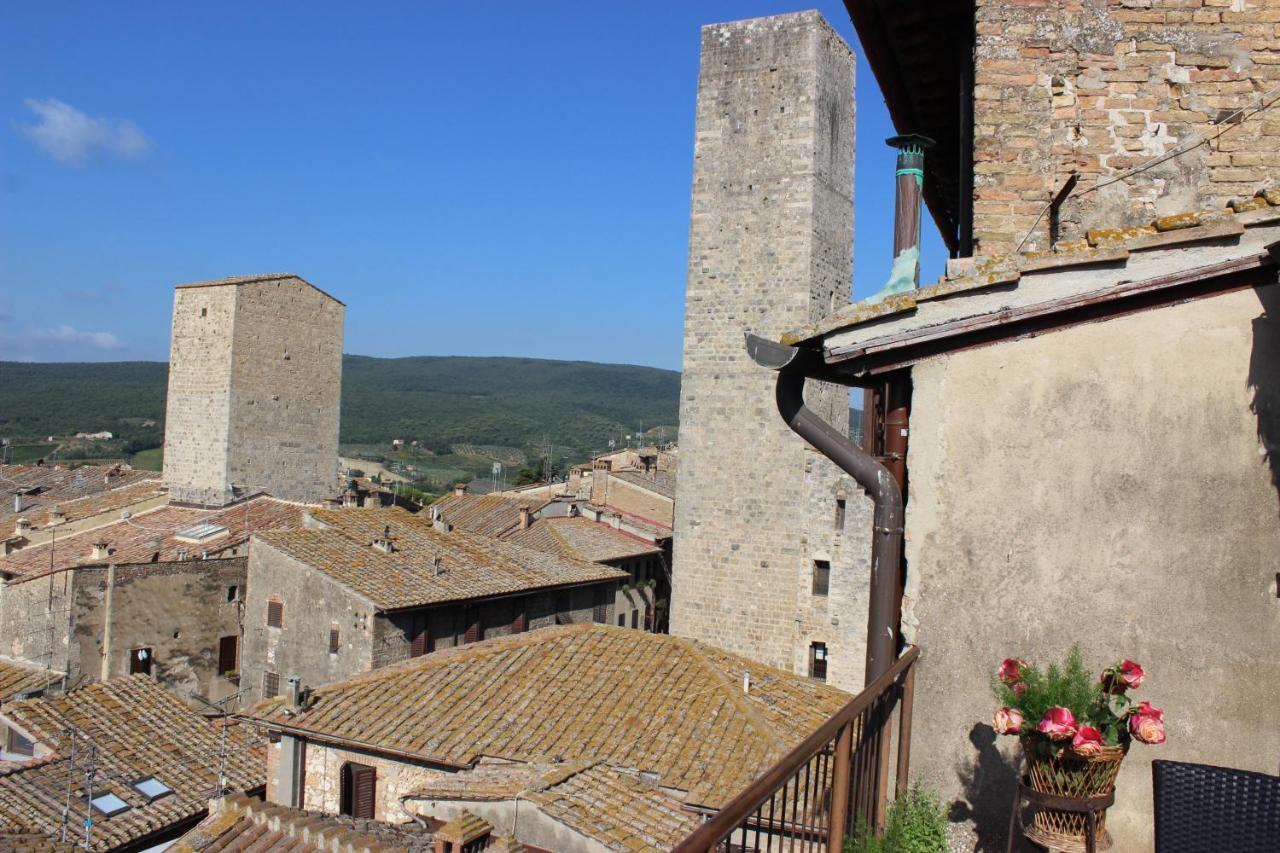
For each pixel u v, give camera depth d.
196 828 14.19
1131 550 5.71
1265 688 5.48
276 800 18.58
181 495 49.38
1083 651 5.75
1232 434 5.60
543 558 37.03
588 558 40.72
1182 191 7.44
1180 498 5.66
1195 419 5.66
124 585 30.06
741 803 3.02
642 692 18.58
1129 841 5.52
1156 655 5.64
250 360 49.44
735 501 32.38
